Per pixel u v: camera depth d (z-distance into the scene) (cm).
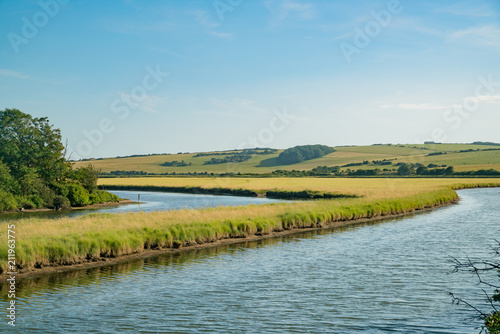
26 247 2052
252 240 2973
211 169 17462
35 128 7050
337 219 4009
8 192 5700
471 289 1748
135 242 2466
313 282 1870
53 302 1587
